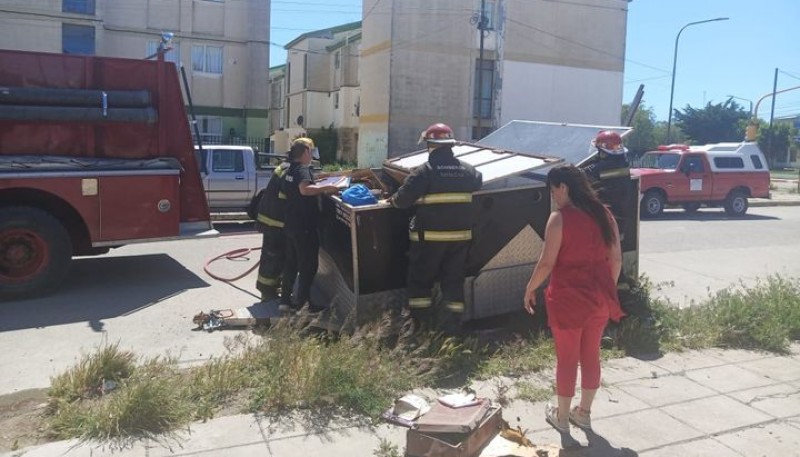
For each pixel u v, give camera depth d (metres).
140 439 4.01
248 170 14.25
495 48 34.62
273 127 54.66
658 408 4.67
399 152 33.69
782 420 4.51
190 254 10.51
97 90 7.73
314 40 44.31
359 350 4.95
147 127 8.02
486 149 7.18
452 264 5.73
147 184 7.86
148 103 7.95
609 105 37.78
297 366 4.66
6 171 7.15
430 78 33.72
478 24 32.06
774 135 77.12
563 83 36.47
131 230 7.83
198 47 34.03
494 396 4.79
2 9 29.55
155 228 7.95
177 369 5.03
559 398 4.18
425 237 5.60
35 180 7.29
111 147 7.88
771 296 7.16
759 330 6.23
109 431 4.05
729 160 19.56
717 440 4.21
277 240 6.81
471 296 6.38
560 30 35.94
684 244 13.01
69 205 7.62
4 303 7.30
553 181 4.13
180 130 8.22
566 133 7.52
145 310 7.10
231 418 4.32
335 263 6.43
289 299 6.56
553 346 5.70
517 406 4.65
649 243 13.03
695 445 4.13
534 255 6.58
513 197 6.34
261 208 6.89
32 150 7.51
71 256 7.68
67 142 7.66
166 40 8.06
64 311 7.02
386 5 33.16
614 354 5.75
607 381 5.15
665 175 18.78
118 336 6.20
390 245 6.00
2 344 5.92
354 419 4.36
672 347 5.96
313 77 44.50
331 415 4.39
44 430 4.18
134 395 4.20
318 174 7.55
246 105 35.03
